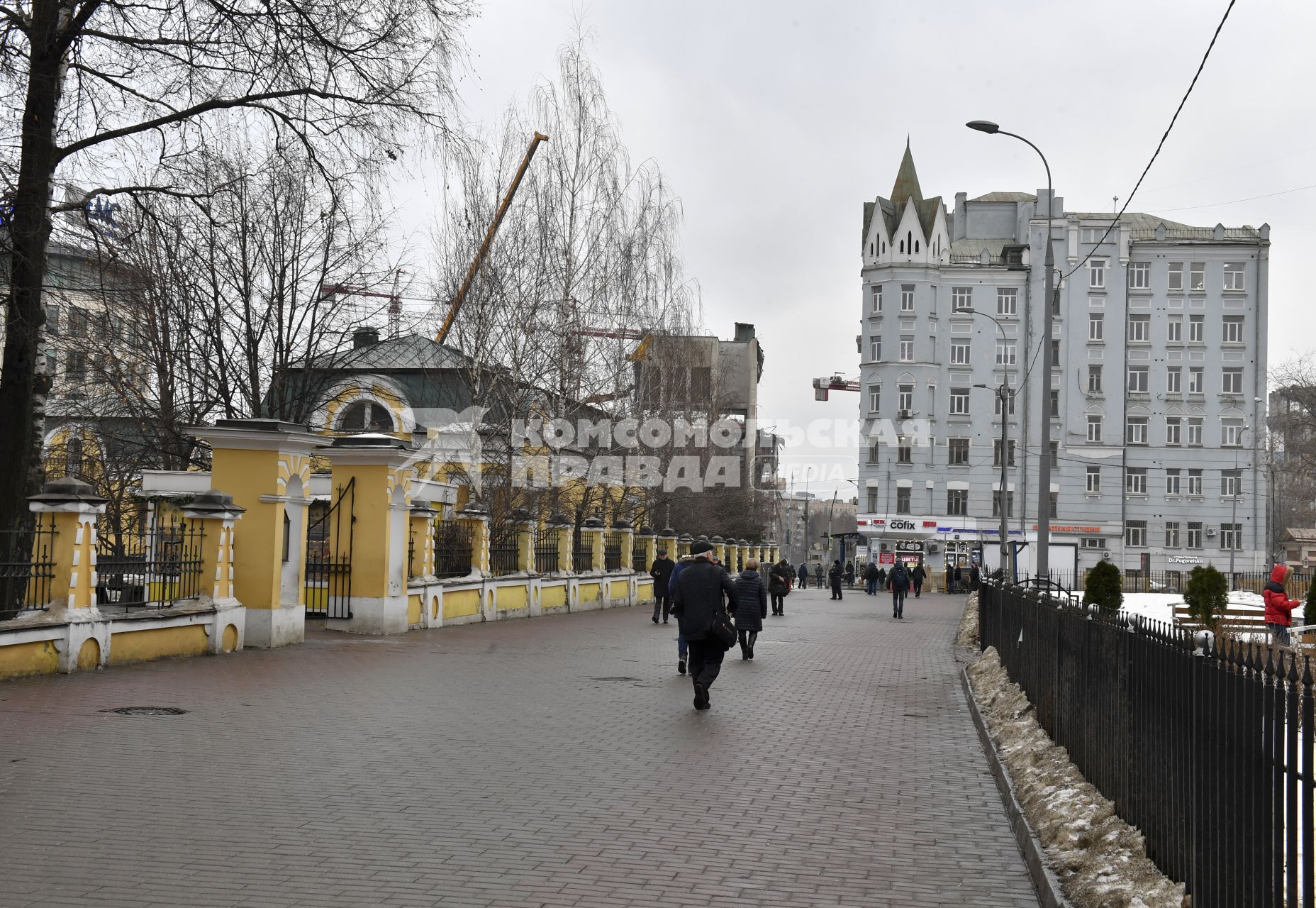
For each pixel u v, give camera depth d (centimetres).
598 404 3884
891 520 7744
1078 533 7600
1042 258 7725
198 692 1334
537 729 1189
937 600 5572
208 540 1770
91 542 1477
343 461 2231
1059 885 641
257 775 905
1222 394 7625
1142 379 7681
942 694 1656
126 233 1983
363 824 768
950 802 915
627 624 2925
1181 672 587
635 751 1078
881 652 2375
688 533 5703
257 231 2916
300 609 1972
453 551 2689
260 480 1883
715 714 1360
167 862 666
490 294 3416
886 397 7788
